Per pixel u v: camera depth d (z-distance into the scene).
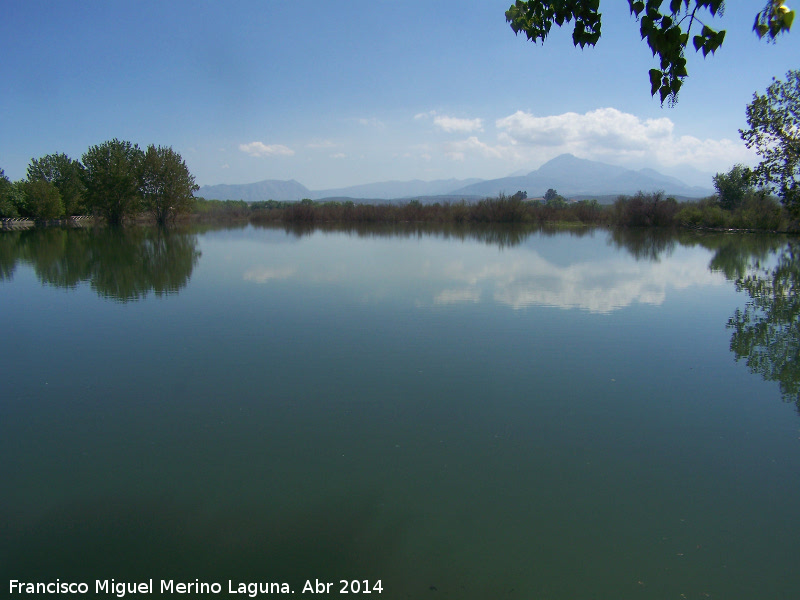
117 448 5.36
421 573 3.58
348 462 5.02
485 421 5.91
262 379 7.23
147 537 4.00
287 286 14.52
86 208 45.06
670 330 9.89
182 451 5.28
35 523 4.19
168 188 45.38
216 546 3.88
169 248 25.94
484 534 3.98
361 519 4.17
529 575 3.55
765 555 3.75
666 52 3.23
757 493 4.54
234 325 10.17
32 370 7.71
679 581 3.49
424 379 7.20
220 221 58.38
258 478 4.77
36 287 14.61
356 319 10.59
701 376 7.41
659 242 29.08
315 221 54.03
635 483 4.68
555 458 5.11
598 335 9.47
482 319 10.59
